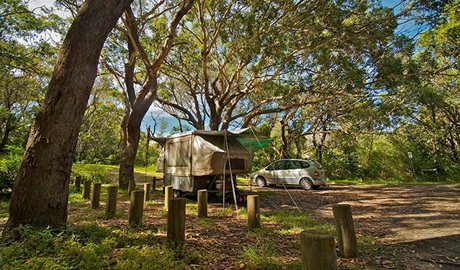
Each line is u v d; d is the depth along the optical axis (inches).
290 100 604.4
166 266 123.6
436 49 650.8
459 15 549.3
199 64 589.3
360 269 134.3
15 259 115.0
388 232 209.6
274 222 241.1
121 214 255.8
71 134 169.6
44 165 159.3
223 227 219.1
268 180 584.7
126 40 481.7
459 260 149.6
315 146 920.3
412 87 530.0
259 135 402.9
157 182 614.5
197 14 494.3
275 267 133.0
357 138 887.1
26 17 459.2
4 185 338.0
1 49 465.1
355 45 395.2
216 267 132.7
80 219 234.1
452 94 743.1
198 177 387.2
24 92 816.9
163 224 217.2
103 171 679.1
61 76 167.6
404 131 866.1
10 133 902.4
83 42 172.9
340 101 655.8
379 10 399.5
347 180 831.1
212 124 571.8
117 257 134.2
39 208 155.6
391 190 512.7
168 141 441.4
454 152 871.7
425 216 267.9
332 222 246.1
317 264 91.3
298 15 405.4
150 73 432.8
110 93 649.6
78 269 115.6
